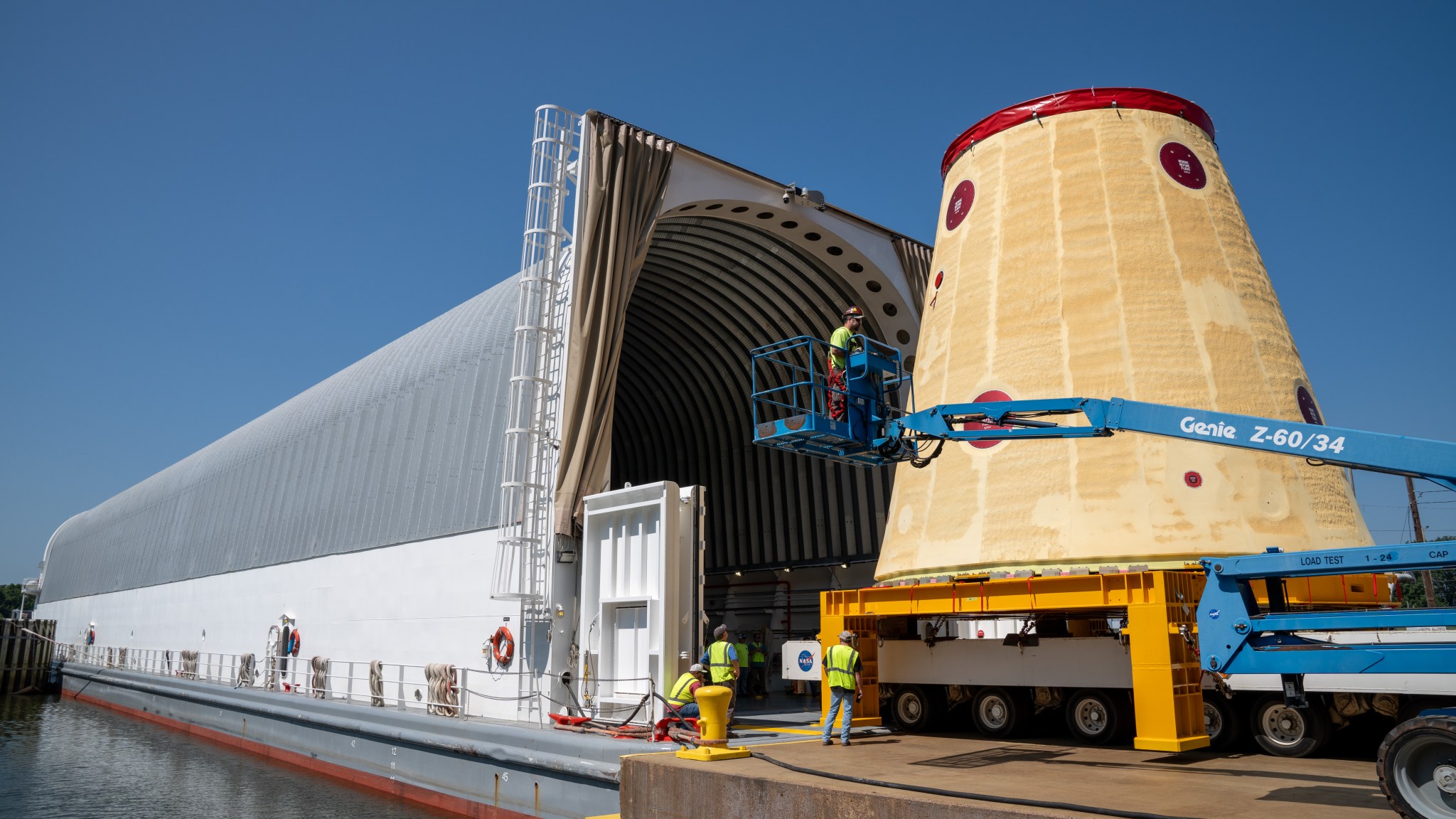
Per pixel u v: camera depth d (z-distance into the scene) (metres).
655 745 13.08
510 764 15.12
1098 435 9.67
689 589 15.20
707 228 22.22
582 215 18.02
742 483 29.64
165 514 44.47
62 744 28.25
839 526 26.73
